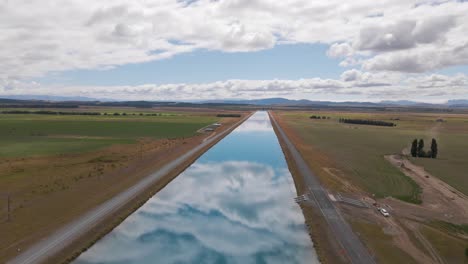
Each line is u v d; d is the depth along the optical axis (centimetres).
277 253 2850
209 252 2859
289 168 5881
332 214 3491
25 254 2480
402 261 2528
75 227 3005
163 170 5341
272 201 4166
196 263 2681
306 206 3803
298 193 4366
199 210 3816
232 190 4603
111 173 4825
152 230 3244
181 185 4769
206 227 3359
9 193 3800
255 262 2705
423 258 2573
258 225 3428
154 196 4238
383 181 4747
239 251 2883
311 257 2780
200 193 4431
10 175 4581
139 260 2678
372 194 4159
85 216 3266
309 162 6028
